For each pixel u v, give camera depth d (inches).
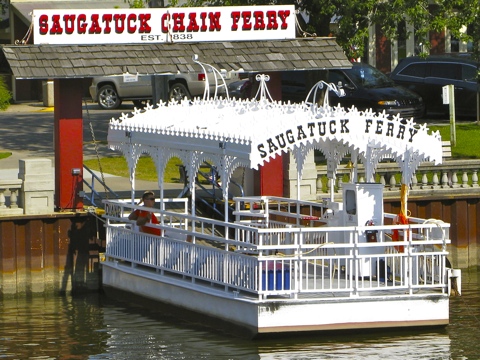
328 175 1780.3
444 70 2989.7
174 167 2508.6
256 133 1552.7
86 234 2020.2
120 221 1936.5
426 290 1590.8
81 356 1557.6
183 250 1723.7
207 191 2140.7
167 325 1702.8
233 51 2150.6
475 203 2247.8
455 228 2234.3
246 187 2140.7
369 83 2851.9
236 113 1765.5
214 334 1625.2
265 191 2111.2
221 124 1705.2
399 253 1584.6
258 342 1544.0
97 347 1599.4
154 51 2106.3
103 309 1847.9
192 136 1711.4
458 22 2591.0
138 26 2112.5
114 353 1565.0
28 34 2075.5
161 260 1781.5
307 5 2581.2
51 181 1994.3
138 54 2089.1
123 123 1921.8
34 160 1984.5
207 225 2086.6
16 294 1979.6
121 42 2102.6
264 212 1877.5
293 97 2881.4
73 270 2012.8
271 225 1876.2
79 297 1975.9
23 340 1652.3
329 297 1542.8
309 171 2129.7
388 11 2511.1
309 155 2133.4
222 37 2165.4
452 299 1897.1
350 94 2812.5
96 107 3432.6
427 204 2219.5
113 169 2477.9
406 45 3508.9
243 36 2180.1
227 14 2166.6
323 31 2600.9
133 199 1903.3
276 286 1555.1
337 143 1742.1
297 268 1549.0
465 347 1529.3
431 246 1632.6
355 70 2869.1
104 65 2047.2
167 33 2132.1
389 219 1879.9
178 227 1996.8
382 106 2787.9
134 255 1860.2
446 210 2235.5
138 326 1710.1
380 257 1569.9
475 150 2536.9
